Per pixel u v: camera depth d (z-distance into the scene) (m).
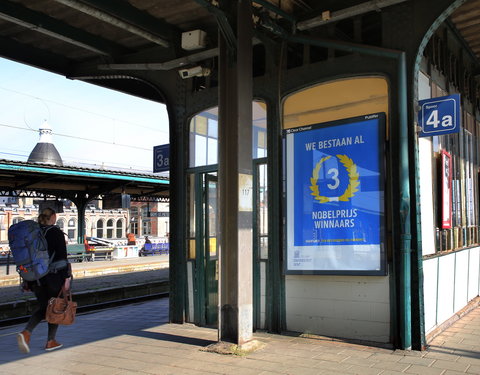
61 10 6.26
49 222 5.73
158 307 9.20
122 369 4.88
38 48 7.45
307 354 5.20
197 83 7.29
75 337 6.44
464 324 6.58
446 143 7.07
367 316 5.62
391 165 5.48
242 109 5.56
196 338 6.11
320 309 5.94
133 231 70.19
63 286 5.56
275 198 6.30
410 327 5.28
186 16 6.62
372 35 6.77
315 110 6.16
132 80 8.69
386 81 5.63
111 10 5.99
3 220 49.16
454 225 7.21
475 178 8.79
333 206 5.85
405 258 5.27
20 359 5.37
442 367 4.64
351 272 5.66
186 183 7.18
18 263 5.40
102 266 21.27
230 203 5.63
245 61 5.62
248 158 5.64
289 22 6.21
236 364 4.90
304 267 6.00
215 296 7.10
